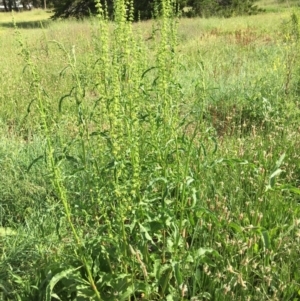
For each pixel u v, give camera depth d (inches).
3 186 167.6
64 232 138.6
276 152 169.2
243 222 135.0
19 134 227.8
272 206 140.9
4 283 121.6
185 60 354.9
